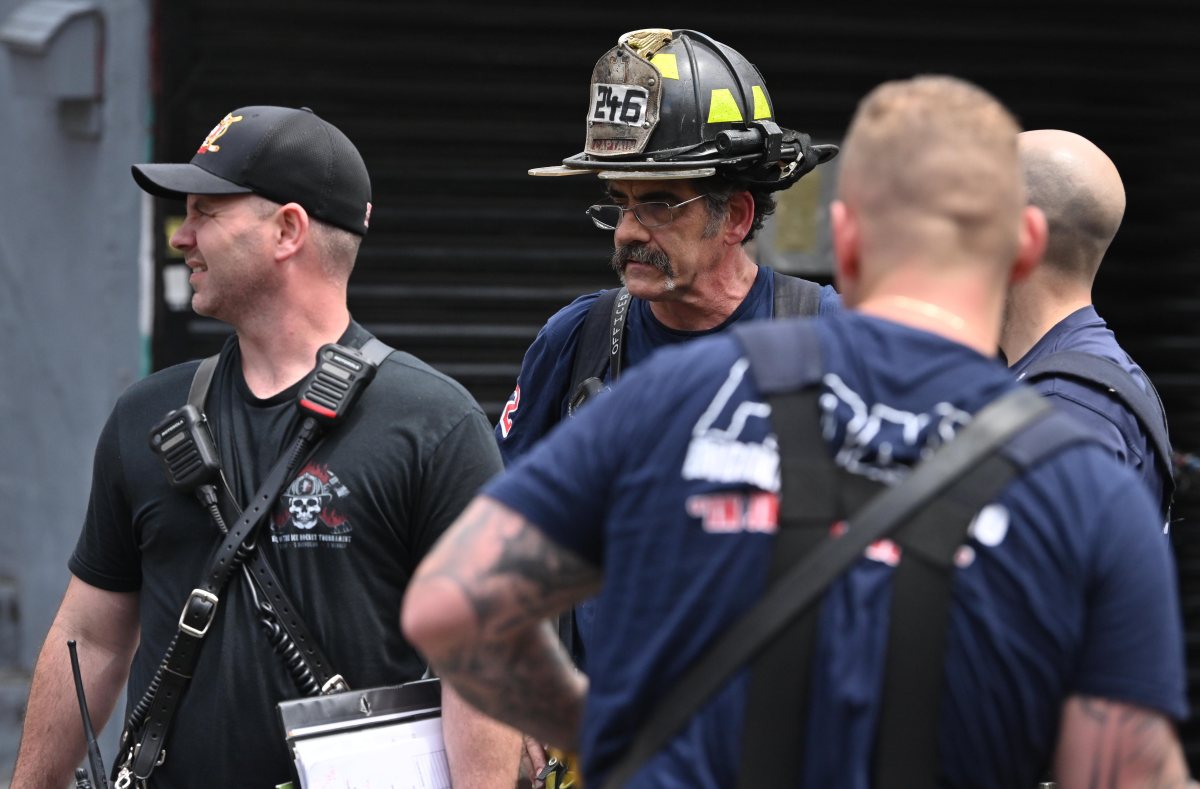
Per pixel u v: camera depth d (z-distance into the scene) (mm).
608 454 6121
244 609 9273
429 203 20578
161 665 9352
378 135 20328
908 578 5633
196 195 9523
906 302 6070
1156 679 5668
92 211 19734
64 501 20062
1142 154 21500
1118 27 21219
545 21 20328
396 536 9383
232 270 9508
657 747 5789
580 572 6234
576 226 20875
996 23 21031
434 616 6125
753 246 18672
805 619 5664
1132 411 10016
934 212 6031
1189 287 21750
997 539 5664
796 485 5777
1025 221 6379
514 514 6168
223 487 9375
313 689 9180
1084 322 10633
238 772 9227
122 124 19594
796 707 5637
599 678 6043
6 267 20125
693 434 5969
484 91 20391
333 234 9773
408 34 20156
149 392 9852
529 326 20953
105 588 10094
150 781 9445
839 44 20859
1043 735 5750
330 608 9266
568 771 10875
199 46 19781
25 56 19453
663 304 11344
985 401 5898
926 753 5574
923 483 5707
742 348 6082
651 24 20516
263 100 20000
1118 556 5707
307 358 9664
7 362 20219
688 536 5871
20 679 20062
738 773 5656
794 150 11516
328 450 9344
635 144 10867
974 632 5609
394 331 20734
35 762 10031
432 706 9273
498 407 20969
